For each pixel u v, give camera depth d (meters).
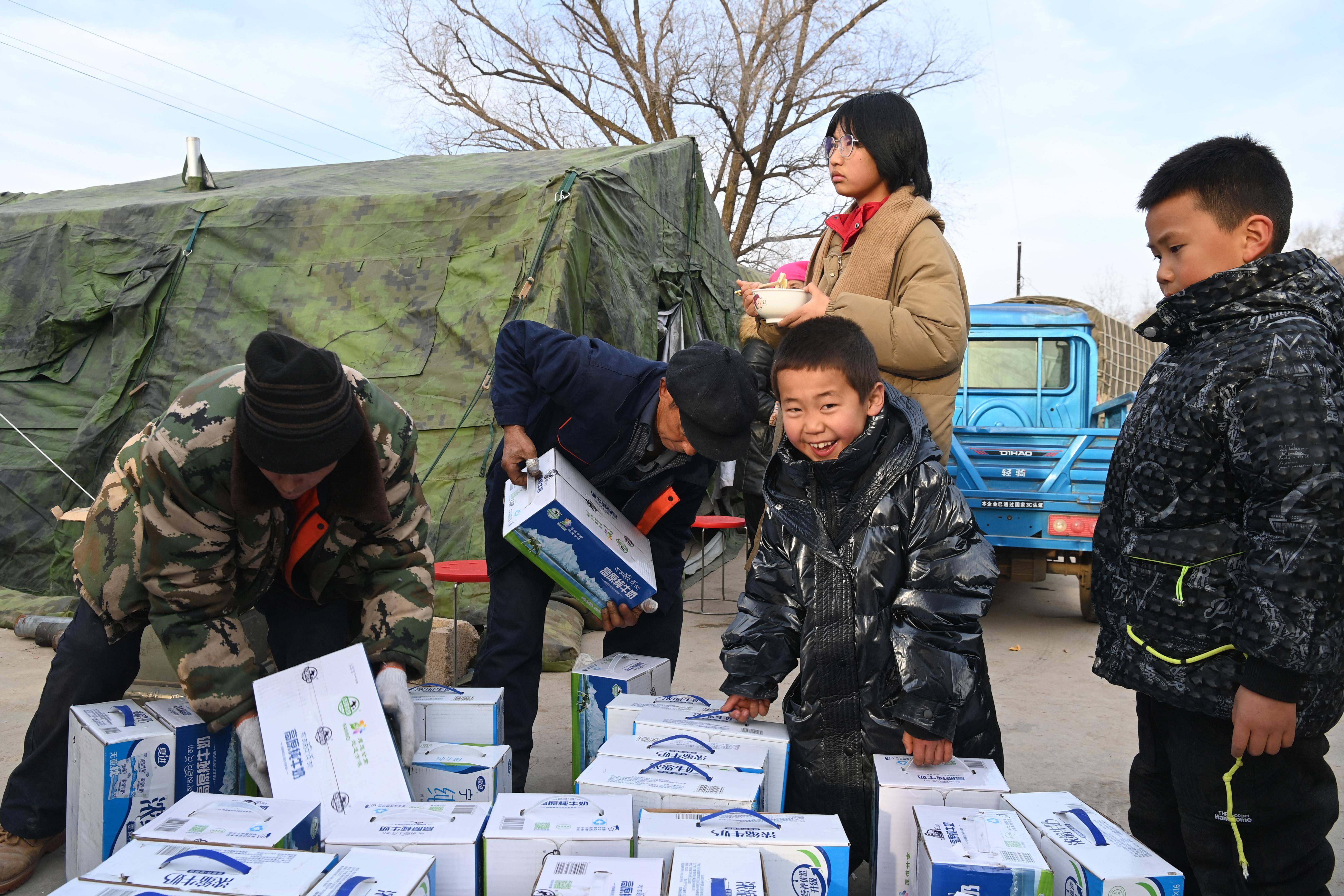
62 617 4.73
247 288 5.40
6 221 5.91
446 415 4.89
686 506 2.70
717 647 4.81
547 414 2.55
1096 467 5.36
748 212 21.06
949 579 1.92
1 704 3.55
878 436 1.97
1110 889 1.45
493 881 1.62
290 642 2.45
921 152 2.57
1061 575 7.64
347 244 5.41
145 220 5.74
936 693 1.86
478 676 2.57
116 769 1.89
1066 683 4.18
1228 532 1.60
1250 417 1.52
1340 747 3.27
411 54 20.53
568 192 5.23
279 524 2.11
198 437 1.85
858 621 1.98
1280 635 1.45
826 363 1.89
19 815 2.18
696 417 2.16
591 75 20.95
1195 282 1.71
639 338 5.97
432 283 5.21
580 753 2.56
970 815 1.70
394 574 2.25
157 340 5.41
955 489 1.99
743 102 19.64
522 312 4.96
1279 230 1.68
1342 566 1.44
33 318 5.60
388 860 1.53
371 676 2.02
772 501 2.12
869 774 2.03
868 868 2.33
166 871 1.48
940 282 2.43
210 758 2.05
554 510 2.16
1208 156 1.69
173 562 1.96
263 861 1.51
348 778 1.87
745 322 2.60
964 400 7.18
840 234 2.73
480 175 6.39
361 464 1.95
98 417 5.22
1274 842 1.63
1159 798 1.87
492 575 2.62
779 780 2.07
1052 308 6.96
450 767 2.00
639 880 1.48
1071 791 2.87
